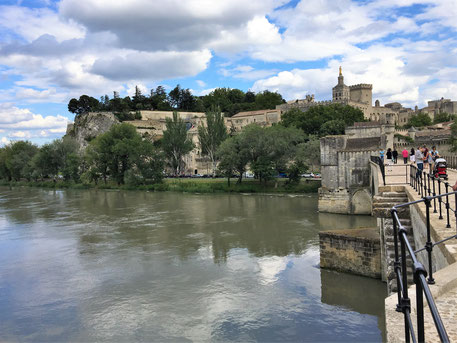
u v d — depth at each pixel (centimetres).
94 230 4569
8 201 7750
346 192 5266
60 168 11450
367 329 2039
